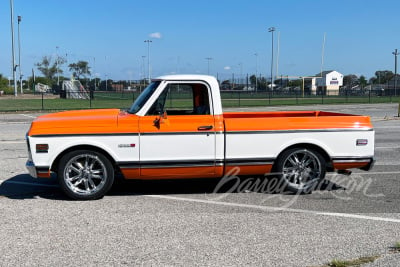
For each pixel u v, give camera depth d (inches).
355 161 276.4
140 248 187.3
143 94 275.6
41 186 300.2
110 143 256.7
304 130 270.8
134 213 237.6
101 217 230.4
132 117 259.9
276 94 2492.6
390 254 179.9
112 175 262.4
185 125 261.7
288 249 185.8
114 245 190.7
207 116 264.5
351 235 202.8
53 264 171.2
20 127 723.4
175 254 180.7
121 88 2146.9
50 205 253.0
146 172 261.4
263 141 268.5
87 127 255.9
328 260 174.1
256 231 208.7
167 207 249.6
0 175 337.7
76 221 223.6
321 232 207.2
